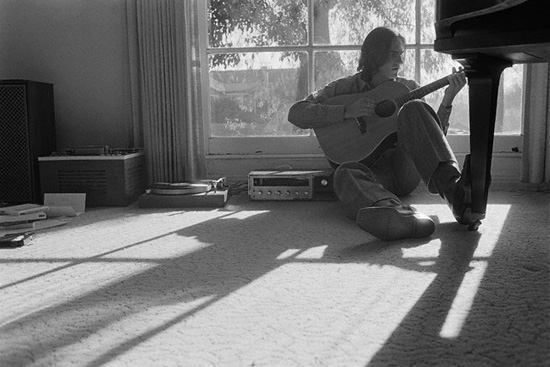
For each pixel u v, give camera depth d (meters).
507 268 1.67
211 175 3.38
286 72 3.35
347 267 1.71
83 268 1.77
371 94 2.73
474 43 1.52
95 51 3.34
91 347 1.18
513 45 1.44
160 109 3.24
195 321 1.31
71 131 3.39
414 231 2.00
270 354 1.13
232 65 3.36
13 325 1.31
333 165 2.81
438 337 1.19
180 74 3.22
